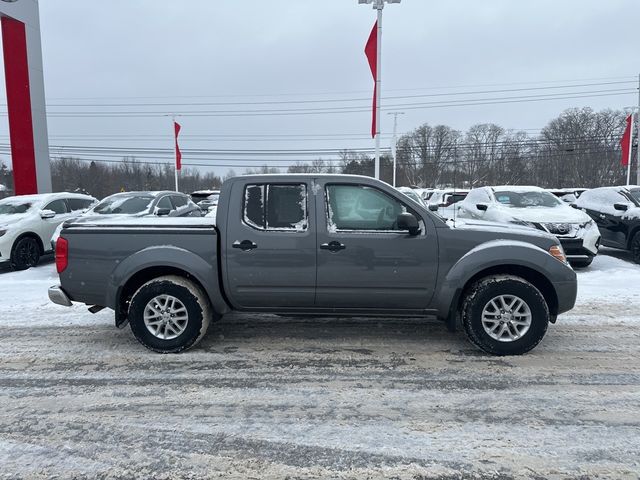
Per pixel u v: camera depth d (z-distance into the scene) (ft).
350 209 14.88
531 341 14.49
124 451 9.66
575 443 9.80
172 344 15.07
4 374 13.71
